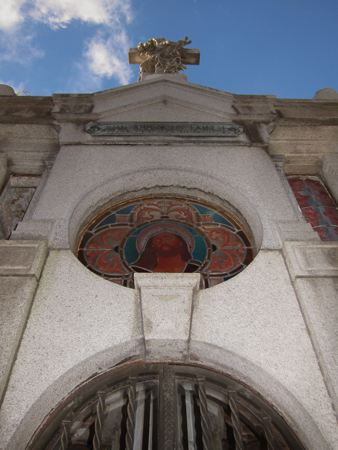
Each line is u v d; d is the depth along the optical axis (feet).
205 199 14.34
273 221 11.85
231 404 8.18
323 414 7.53
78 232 12.71
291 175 16.29
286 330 9.00
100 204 13.62
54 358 8.31
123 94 17.42
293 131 16.53
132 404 8.04
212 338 8.80
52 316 9.14
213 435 7.94
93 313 9.24
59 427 7.77
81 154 14.61
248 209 12.80
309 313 9.13
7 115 16.67
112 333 8.82
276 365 8.32
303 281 9.87
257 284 10.07
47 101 17.03
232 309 9.46
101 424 7.79
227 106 17.07
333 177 15.58
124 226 13.42
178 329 8.83
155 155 14.55
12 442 7.11
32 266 10.02
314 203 15.11
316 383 8.03
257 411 8.20
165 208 14.14
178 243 12.82
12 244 10.52
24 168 15.72
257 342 8.75
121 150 14.79
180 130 15.84
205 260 12.24
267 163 14.51
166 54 21.49
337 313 9.10
